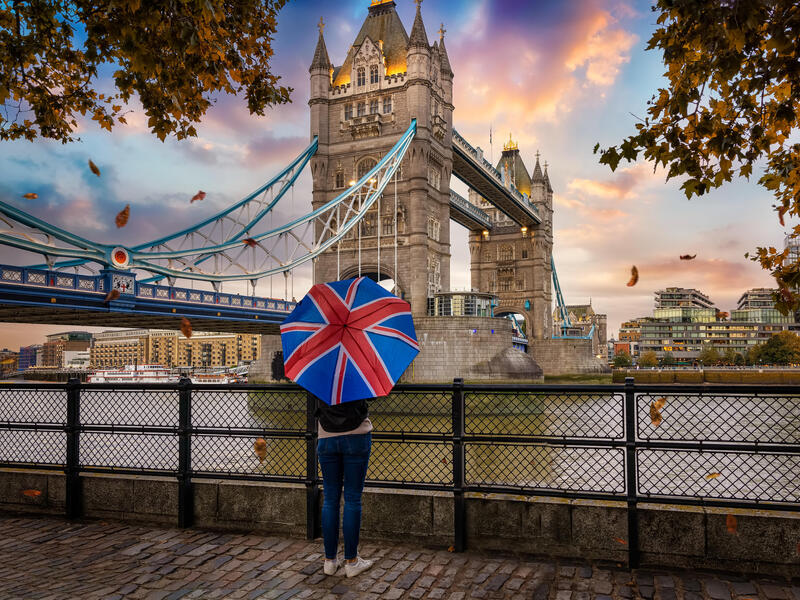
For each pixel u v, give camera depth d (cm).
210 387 665
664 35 423
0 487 756
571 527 559
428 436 601
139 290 3956
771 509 527
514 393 581
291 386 636
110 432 714
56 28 620
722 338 17262
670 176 439
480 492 588
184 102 611
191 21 485
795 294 497
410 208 6944
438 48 7869
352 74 7475
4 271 3131
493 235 12344
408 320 530
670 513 531
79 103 670
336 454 514
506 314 12238
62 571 529
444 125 7506
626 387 548
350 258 7256
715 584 487
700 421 530
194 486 677
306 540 617
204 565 543
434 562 546
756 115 420
